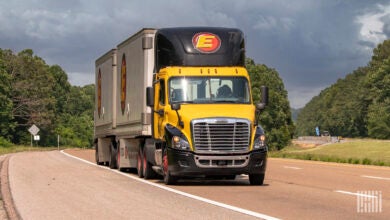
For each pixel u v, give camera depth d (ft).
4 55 408.87
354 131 642.22
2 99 350.43
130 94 80.69
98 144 104.83
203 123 58.95
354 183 63.00
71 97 579.89
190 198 47.88
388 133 472.03
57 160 126.31
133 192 52.95
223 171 58.95
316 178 70.38
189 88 63.10
